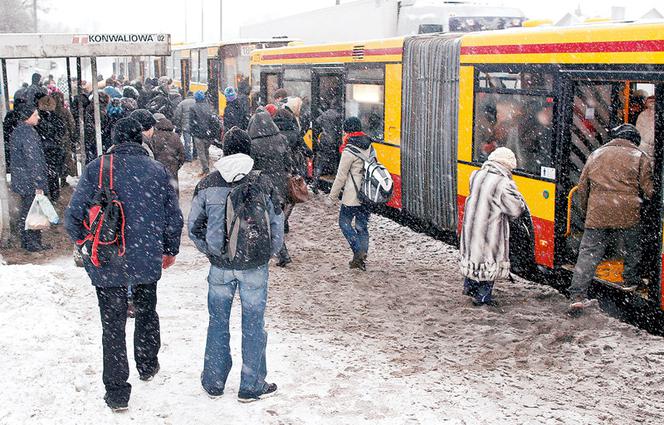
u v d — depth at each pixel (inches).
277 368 255.1
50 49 409.4
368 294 350.6
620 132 303.3
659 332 299.9
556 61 344.2
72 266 384.2
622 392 243.4
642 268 313.4
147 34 424.8
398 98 490.6
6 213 417.4
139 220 214.2
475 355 275.6
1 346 253.9
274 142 386.0
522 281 369.4
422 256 421.4
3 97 602.5
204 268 387.2
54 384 227.5
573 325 300.5
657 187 295.6
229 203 215.2
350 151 378.3
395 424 213.3
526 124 367.6
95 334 278.5
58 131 516.4
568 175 346.9
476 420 217.6
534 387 246.4
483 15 655.1
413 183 474.9
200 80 1105.4
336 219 512.7
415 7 664.4
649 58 293.6
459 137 423.2
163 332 287.3
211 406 224.1
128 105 540.1
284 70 708.7
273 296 346.9
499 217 319.9
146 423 211.8
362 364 262.7
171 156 468.4
